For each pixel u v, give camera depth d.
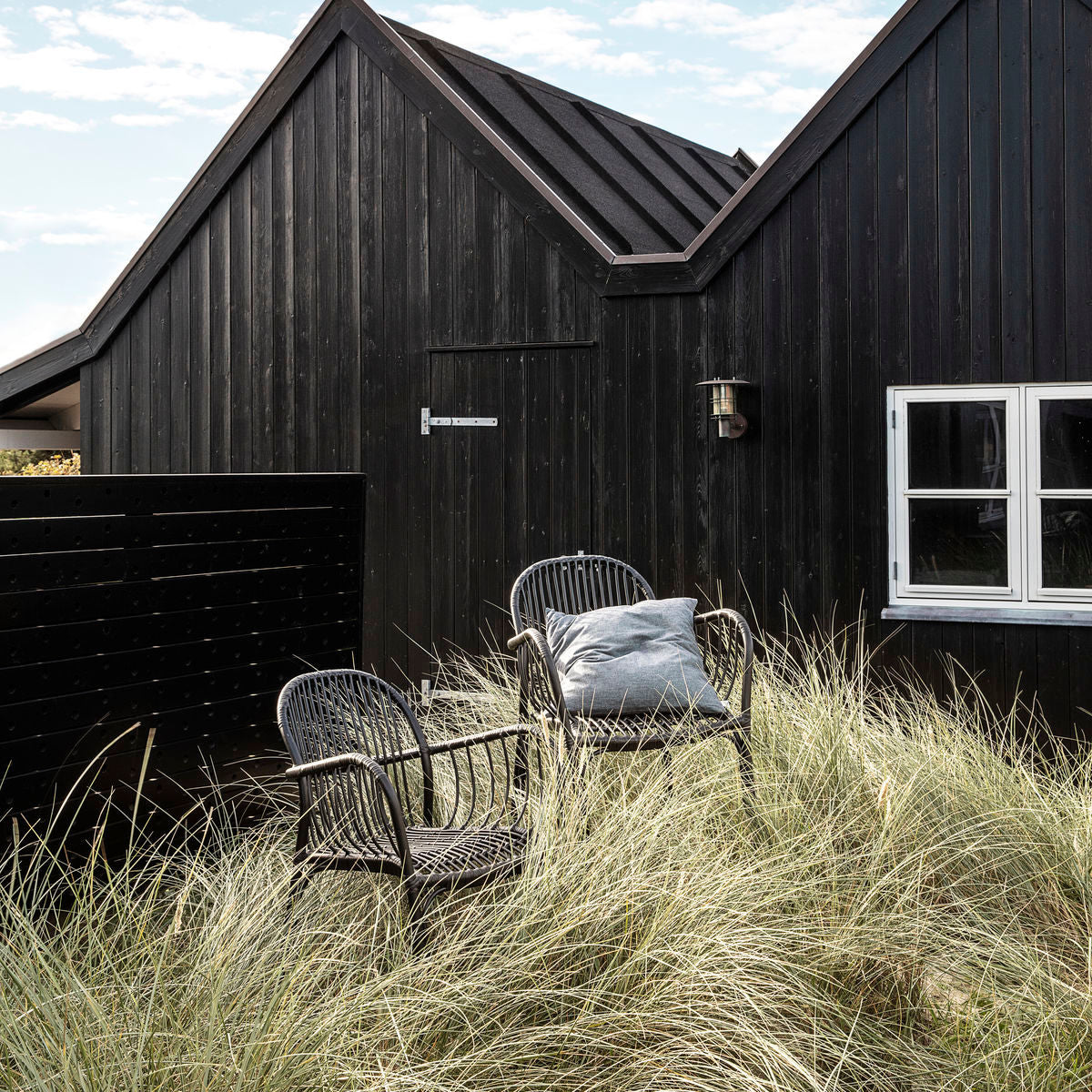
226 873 3.30
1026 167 5.57
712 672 4.84
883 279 5.81
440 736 5.16
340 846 3.26
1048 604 5.61
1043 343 5.57
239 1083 2.29
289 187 7.04
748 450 6.05
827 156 5.88
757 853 3.63
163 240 7.33
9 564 3.58
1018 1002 3.08
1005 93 5.59
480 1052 2.61
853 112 5.79
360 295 6.88
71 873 3.63
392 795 3.04
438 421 6.69
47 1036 2.34
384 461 6.83
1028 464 5.62
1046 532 5.62
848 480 5.89
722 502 6.11
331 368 6.96
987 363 5.65
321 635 4.87
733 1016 2.79
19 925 2.74
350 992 2.75
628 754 4.33
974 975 3.27
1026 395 5.62
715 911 3.14
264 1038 2.41
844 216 5.86
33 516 3.66
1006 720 5.64
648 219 7.79
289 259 7.04
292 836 4.03
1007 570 5.66
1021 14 5.55
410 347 6.75
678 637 4.46
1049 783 4.75
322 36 6.93
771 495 6.01
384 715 3.80
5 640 3.57
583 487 6.38
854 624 5.88
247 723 4.50
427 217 6.71
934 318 5.73
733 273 6.05
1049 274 5.55
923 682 5.76
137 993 2.57
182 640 4.21
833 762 4.16
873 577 5.86
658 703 4.23
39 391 7.92
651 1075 2.68
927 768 4.21
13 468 13.45
